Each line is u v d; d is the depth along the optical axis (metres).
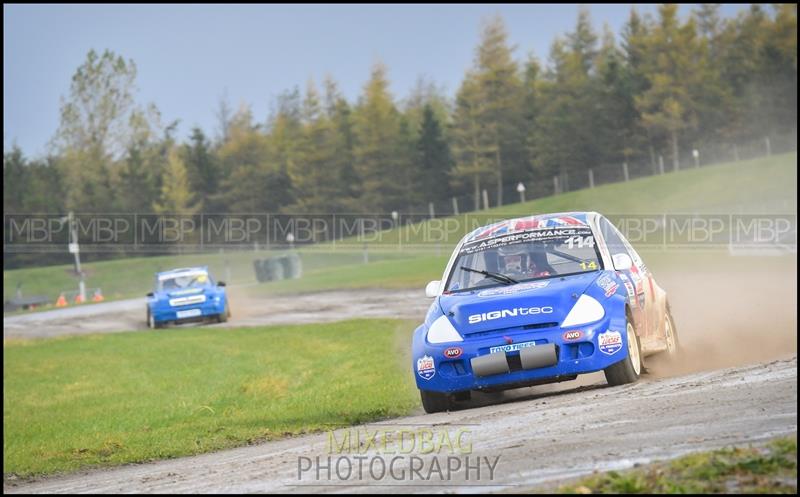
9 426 36.22
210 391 39.03
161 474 18.39
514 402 22.31
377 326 56.97
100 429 32.53
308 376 39.44
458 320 22.38
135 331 73.75
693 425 15.38
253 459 18.81
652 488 11.23
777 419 14.91
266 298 92.44
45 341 73.56
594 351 21.44
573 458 13.92
